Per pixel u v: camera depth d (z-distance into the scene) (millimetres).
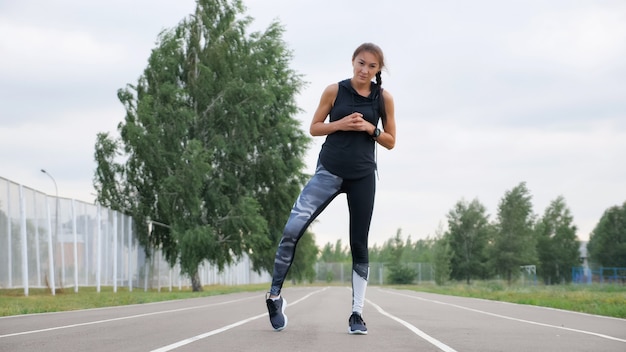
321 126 6820
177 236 39312
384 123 6949
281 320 7430
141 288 40156
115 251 33906
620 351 6078
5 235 21797
